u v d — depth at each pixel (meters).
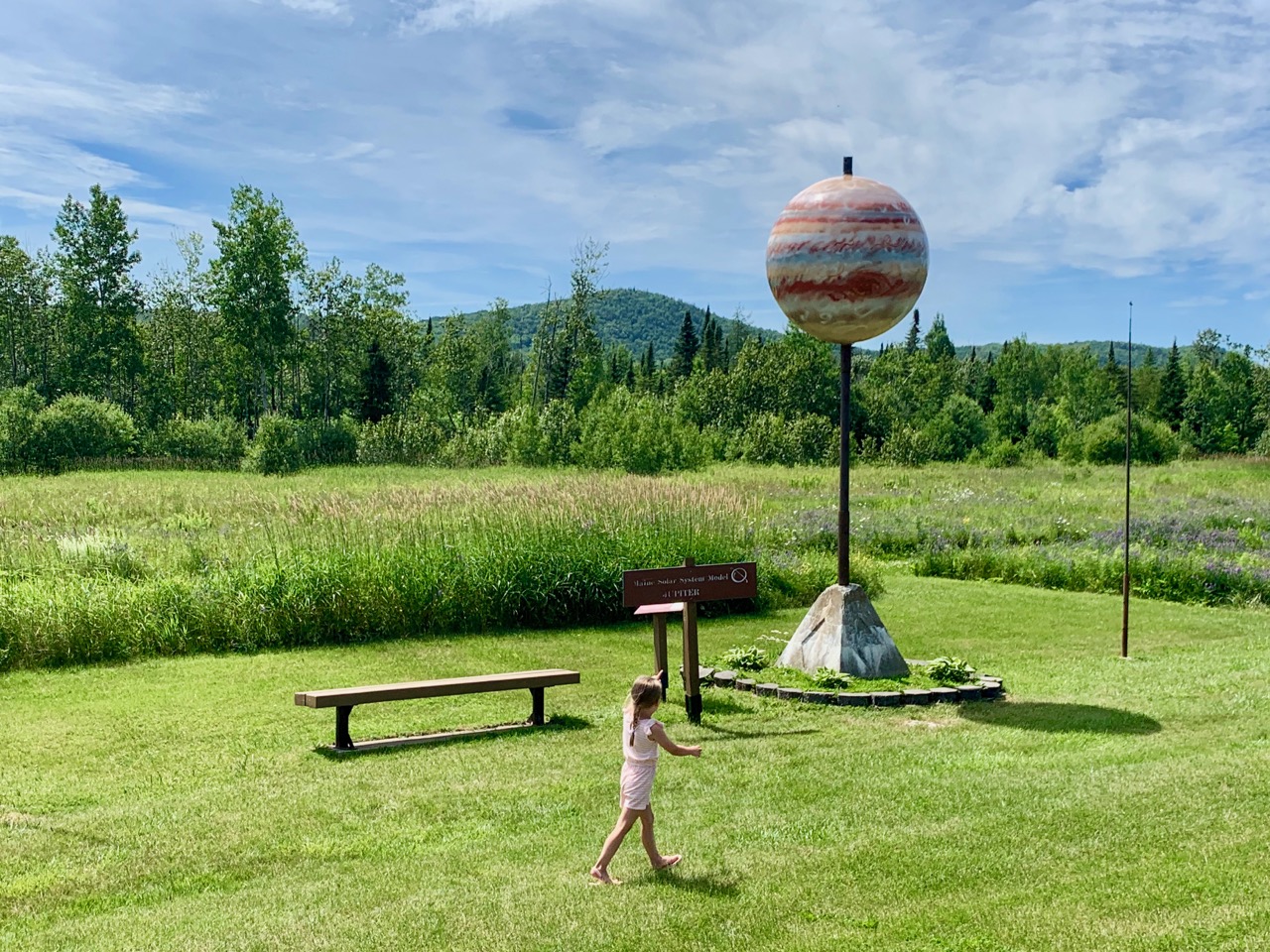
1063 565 17.77
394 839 6.18
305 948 4.64
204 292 61.75
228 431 47.56
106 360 56.56
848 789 6.94
